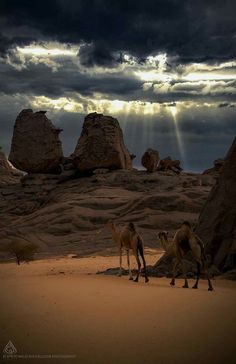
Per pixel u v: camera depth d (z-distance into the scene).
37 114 74.75
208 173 75.25
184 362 6.71
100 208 53.44
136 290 12.43
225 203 21.12
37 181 71.06
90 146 68.69
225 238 20.59
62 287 12.69
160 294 11.87
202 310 9.95
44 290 12.08
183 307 10.17
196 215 50.12
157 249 38.00
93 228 49.06
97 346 7.28
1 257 35.16
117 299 10.85
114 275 18.75
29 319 8.83
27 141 73.94
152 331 8.13
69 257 34.34
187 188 58.91
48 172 74.19
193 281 17.06
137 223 48.25
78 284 13.47
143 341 7.56
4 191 71.25
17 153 73.94
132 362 6.66
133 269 21.22
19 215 64.25
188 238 14.88
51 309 9.67
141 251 16.42
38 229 49.38
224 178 21.78
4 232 47.50
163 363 6.66
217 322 8.94
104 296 11.24
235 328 8.55
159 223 47.62
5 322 8.61
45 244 43.94
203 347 7.37
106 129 69.38
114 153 68.25
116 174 66.31
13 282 14.14
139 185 62.44
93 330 8.12
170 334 7.99
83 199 56.19
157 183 63.09
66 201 57.34
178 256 15.09
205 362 6.75
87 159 68.62
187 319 9.06
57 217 51.66
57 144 73.94
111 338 7.68
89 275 17.69
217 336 7.99
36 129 74.00
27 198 67.75
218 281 17.38
